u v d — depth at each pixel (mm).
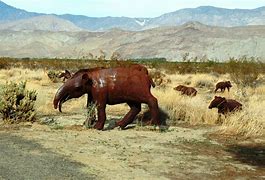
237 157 10594
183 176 8891
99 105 13211
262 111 15766
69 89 13305
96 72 13406
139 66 13883
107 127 13695
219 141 12234
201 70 42156
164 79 32344
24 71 41688
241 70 28188
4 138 11641
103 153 10375
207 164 9867
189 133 13141
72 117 15547
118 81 13258
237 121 13414
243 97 23016
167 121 14953
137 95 13367
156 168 9359
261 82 30906
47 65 49438
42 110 16484
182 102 16875
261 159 10461
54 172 8688
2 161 9305
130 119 13578
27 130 12812
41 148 10617
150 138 12242
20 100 14352
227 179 8836
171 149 11086
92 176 8562
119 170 9062
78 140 11625
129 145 11297
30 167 8953
